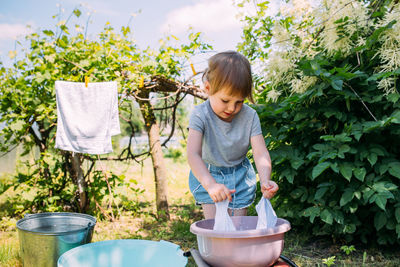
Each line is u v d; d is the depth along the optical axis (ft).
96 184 11.98
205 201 5.77
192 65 11.27
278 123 8.87
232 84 4.53
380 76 6.64
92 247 6.22
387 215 7.55
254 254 3.57
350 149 7.32
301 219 9.51
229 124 5.47
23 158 15.47
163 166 12.62
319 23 7.73
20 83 11.34
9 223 11.25
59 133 10.46
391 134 7.80
